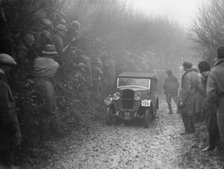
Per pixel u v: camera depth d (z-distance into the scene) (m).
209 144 6.77
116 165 6.58
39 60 7.27
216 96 5.83
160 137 9.12
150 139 8.89
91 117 10.98
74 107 10.06
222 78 5.82
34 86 7.00
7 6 6.81
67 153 7.19
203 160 6.37
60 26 9.16
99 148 7.81
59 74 9.67
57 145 7.60
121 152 7.53
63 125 8.58
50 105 7.14
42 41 8.09
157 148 7.88
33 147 6.56
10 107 5.21
